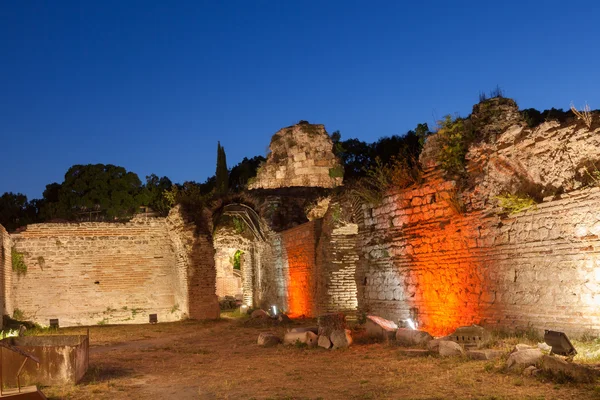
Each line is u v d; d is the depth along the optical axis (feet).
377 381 34.94
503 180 48.14
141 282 105.70
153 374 42.52
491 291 48.08
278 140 136.46
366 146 185.26
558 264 41.78
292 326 78.54
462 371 35.32
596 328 38.65
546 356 32.40
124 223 106.32
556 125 43.21
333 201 84.38
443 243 54.34
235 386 36.09
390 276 62.28
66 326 100.42
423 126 71.61
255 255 122.31
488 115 52.90
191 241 99.14
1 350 36.68
